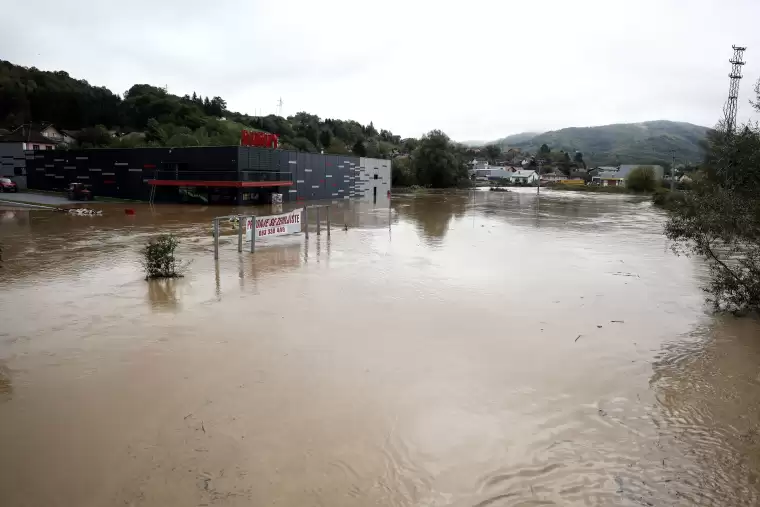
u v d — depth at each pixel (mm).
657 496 4734
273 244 19219
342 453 5309
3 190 42594
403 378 7227
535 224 29422
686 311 11047
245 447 5371
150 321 9625
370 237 21984
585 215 36625
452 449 5457
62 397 6500
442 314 10422
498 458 5320
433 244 20250
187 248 18062
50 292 11750
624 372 7648
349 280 13336
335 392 6719
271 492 4637
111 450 5293
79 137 68438
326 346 8422
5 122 73125
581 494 4754
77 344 8398
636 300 11898
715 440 5754
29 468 4984
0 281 12844
